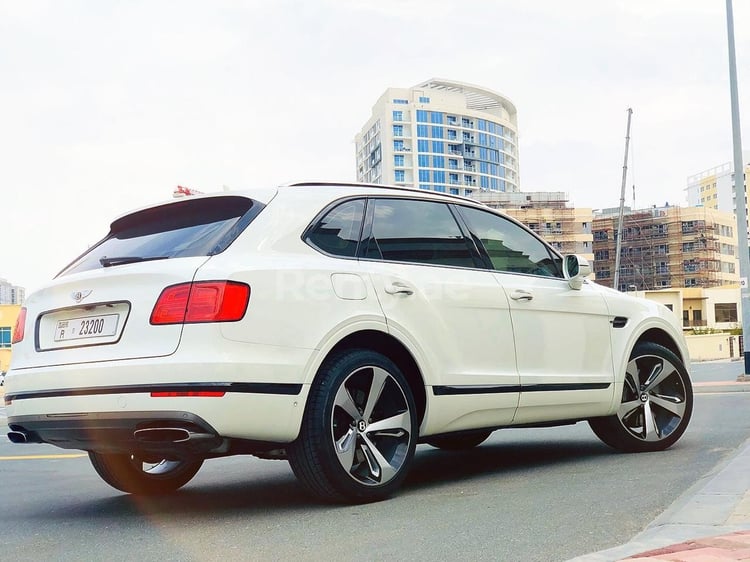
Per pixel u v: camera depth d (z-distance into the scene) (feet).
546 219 357.82
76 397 12.94
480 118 495.41
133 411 12.41
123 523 13.47
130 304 13.03
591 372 18.43
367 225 15.33
